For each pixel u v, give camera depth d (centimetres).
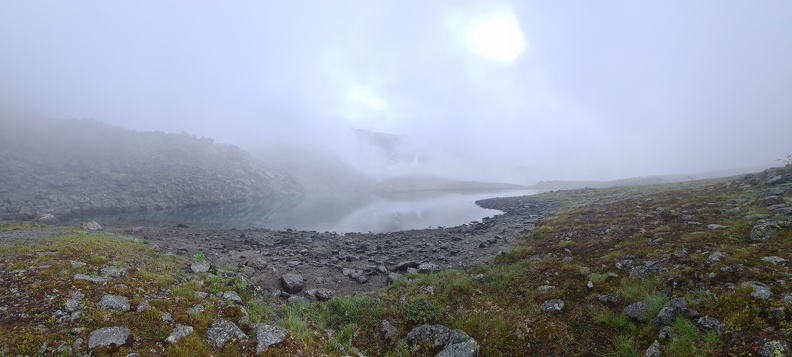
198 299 1033
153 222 4706
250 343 795
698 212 1758
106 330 726
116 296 893
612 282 1131
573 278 1229
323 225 4488
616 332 854
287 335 850
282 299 1346
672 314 814
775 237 1124
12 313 753
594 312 959
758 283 824
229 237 2803
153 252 1695
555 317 978
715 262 1005
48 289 882
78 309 793
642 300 941
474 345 830
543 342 866
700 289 891
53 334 686
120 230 2769
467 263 1841
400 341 926
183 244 2267
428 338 910
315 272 1778
